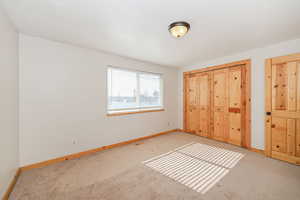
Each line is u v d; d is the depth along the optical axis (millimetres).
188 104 4410
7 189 1580
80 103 2711
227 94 3418
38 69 2270
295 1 1429
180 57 3455
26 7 1519
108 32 2131
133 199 1561
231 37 2338
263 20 1812
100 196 1605
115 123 3236
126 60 3436
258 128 2871
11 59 1809
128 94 3543
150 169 2207
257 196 1591
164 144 3393
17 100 2029
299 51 2352
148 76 4004
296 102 2311
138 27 1981
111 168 2238
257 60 2871
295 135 2322
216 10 1586
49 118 2373
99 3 1455
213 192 1667
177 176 2010
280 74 2484
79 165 2332
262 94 2812
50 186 1774
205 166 2297
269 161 2449
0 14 1466
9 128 1694
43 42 2318
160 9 1563
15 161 1905
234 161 2463
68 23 1868
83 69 2748
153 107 4129
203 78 3961
